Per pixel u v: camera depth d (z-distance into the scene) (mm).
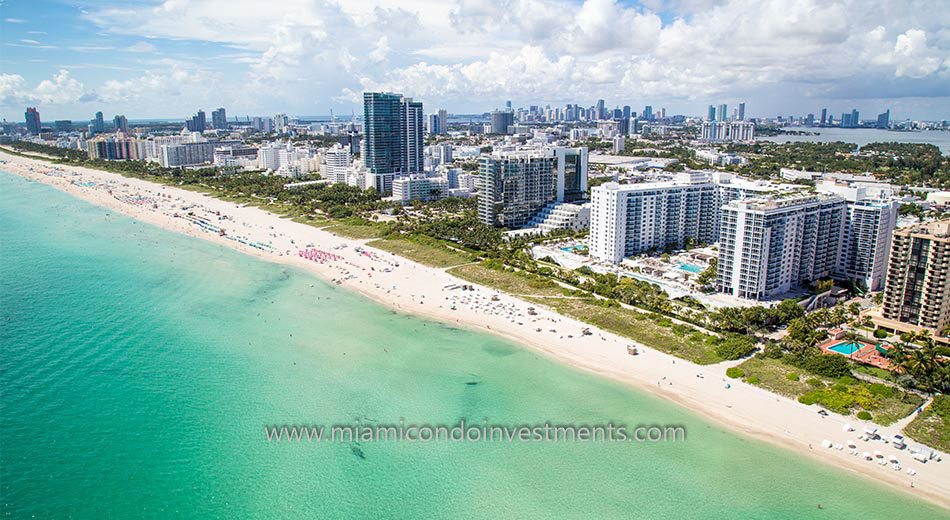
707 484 185000
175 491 181875
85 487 182750
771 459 196375
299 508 175375
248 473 190125
